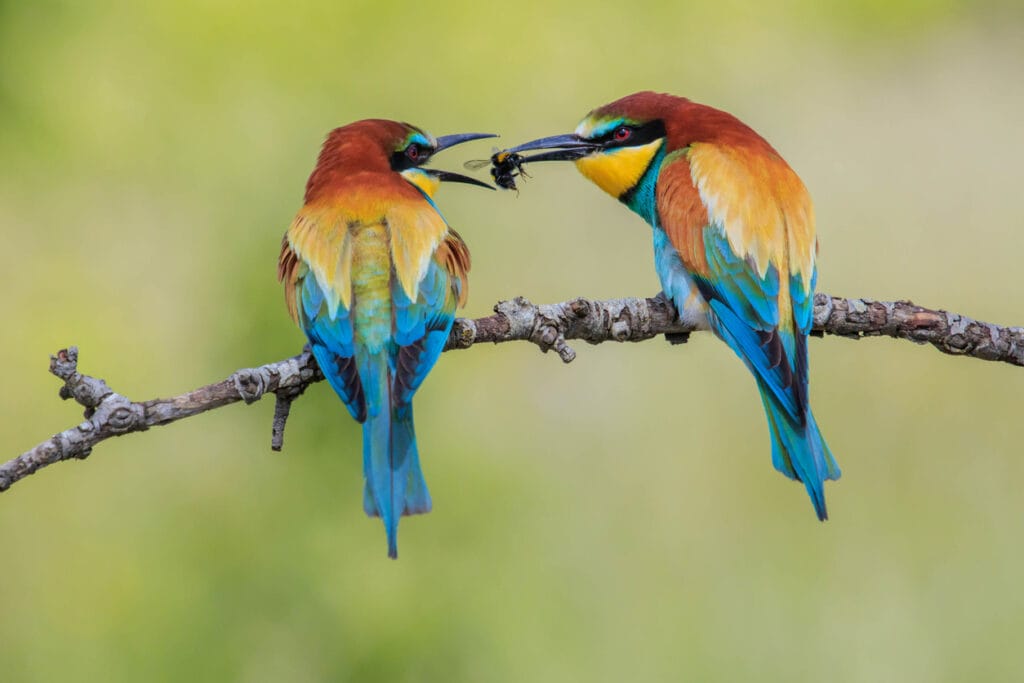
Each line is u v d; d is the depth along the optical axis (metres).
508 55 12.88
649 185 10.02
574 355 8.63
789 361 8.85
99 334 11.22
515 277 12.46
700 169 9.45
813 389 12.42
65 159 11.75
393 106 12.55
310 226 8.65
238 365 10.33
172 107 12.12
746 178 9.30
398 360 8.18
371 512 7.90
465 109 12.69
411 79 12.62
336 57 12.48
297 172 11.96
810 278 9.01
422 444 10.84
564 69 12.98
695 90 13.49
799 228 9.15
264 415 10.34
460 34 12.82
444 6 12.80
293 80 12.34
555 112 12.82
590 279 12.48
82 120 11.78
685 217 9.36
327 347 8.17
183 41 12.21
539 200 12.67
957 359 12.30
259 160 12.04
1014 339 8.79
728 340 9.19
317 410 10.24
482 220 12.60
